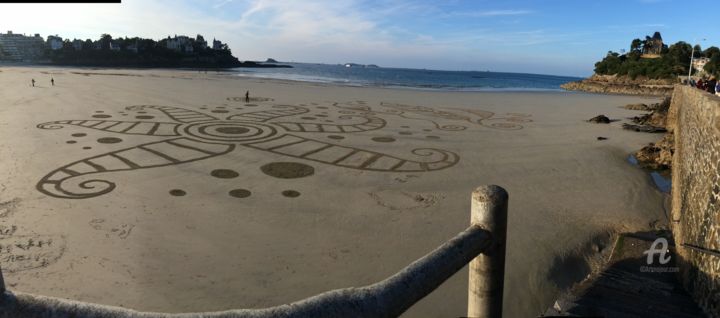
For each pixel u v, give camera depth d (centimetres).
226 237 855
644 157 1738
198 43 19962
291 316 156
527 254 845
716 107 723
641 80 9288
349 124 2283
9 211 920
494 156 1666
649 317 602
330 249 834
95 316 141
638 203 1173
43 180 1128
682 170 1137
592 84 9312
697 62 8712
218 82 5731
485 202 257
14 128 1803
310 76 11738
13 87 3909
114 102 2858
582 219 1038
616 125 2698
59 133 1730
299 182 1228
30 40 16312
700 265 631
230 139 1744
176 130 1880
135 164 1319
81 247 777
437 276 215
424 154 1644
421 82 10175
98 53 16388
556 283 766
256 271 739
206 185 1157
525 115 3088
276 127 2069
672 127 2405
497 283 270
